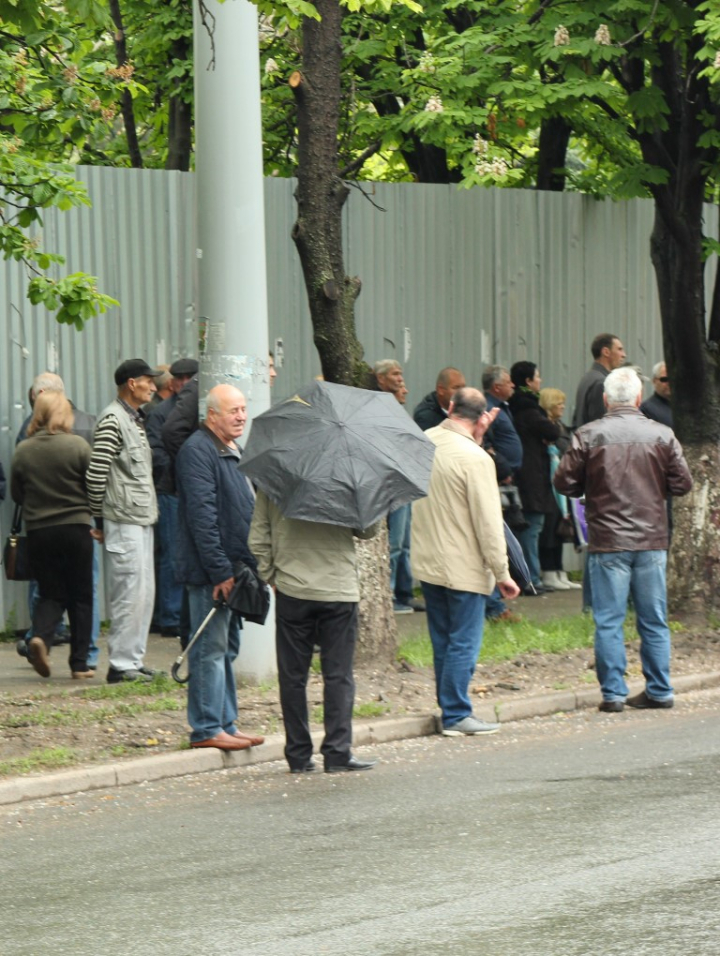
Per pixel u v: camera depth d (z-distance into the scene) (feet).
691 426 139.23
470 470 96.68
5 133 104.53
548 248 175.63
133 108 197.77
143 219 144.77
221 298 110.22
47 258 104.63
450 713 98.99
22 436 127.24
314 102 114.62
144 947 55.93
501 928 56.49
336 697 88.38
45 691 109.29
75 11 95.91
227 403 89.35
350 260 159.94
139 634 113.70
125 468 112.98
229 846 71.10
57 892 64.08
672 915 57.41
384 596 117.91
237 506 89.66
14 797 82.28
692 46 133.59
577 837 69.92
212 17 105.50
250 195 110.22
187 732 95.40
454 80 143.74
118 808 80.74
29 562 115.03
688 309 137.08
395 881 63.46
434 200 166.09
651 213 184.96
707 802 76.48
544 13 138.10
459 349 168.45
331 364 116.98
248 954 54.60
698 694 113.29
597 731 99.55
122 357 143.74
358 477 85.05
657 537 106.52
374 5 108.06
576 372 178.81
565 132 187.42
